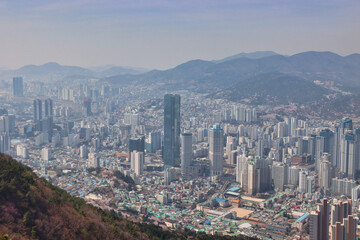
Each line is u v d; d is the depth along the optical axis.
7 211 178.00
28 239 173.50
